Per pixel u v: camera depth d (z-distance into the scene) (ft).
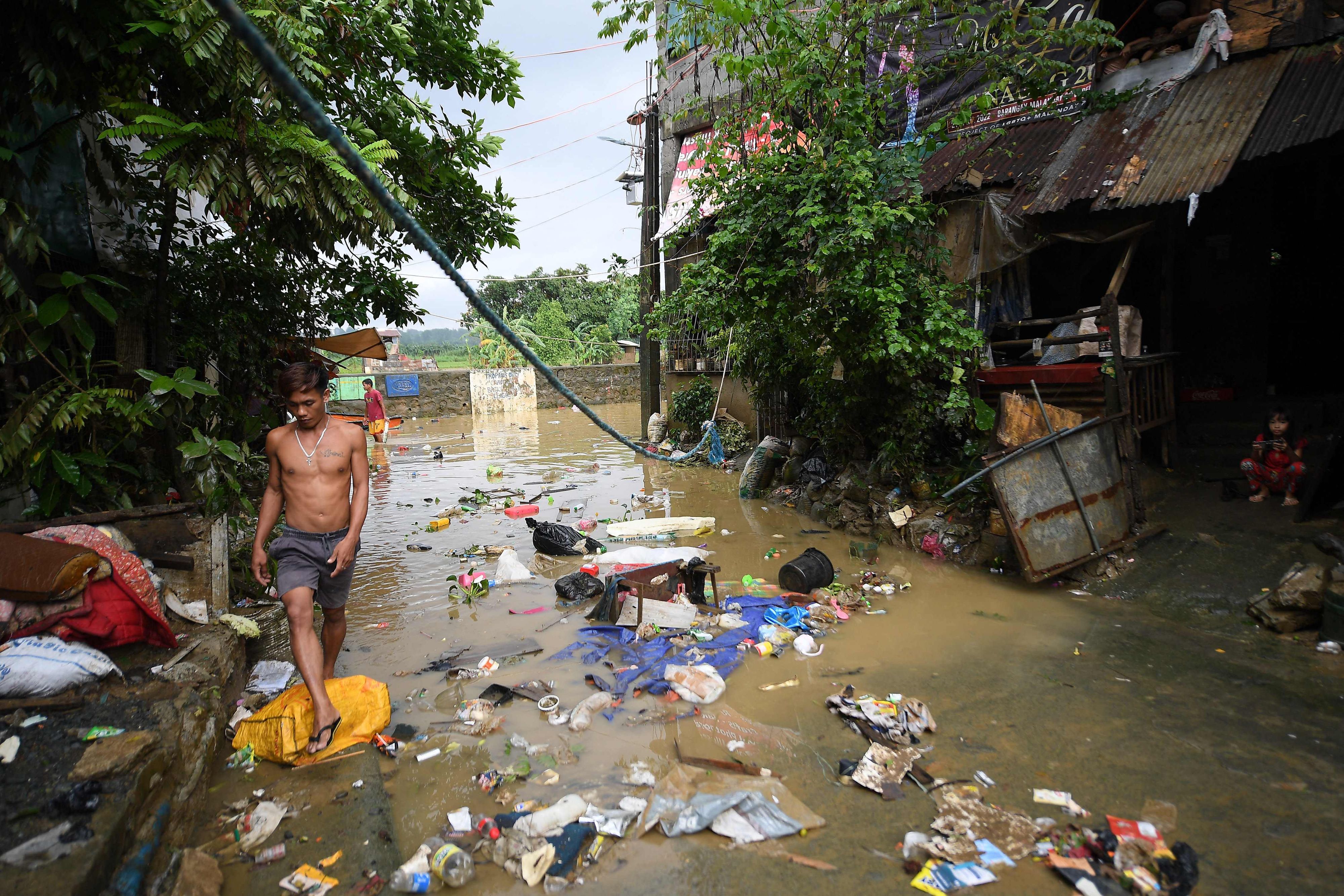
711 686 15.28
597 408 96.99
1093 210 24.06
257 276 25.58
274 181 16.14
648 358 55.36
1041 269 31.73
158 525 15.25
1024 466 20.74
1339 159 26.40
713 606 20.49
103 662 12.26
